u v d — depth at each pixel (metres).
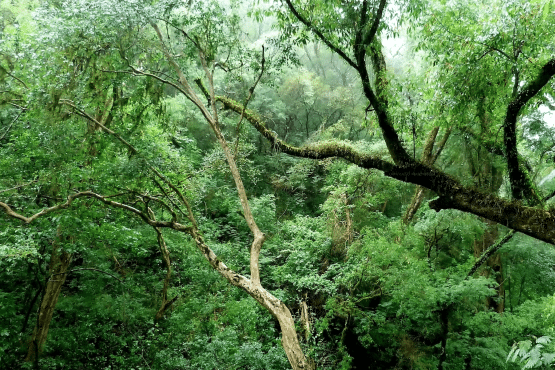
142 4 6.07
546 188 7.19
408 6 5.18
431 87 5.92
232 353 8.40
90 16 5.69
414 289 8.58
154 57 7.58
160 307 10.30
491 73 5.57
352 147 6.45
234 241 14.16
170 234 10.96
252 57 7.91
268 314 10.84
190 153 15.26
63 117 6.57
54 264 8.17
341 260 12.41
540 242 10.00
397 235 10.80
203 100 14.03
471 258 9.73
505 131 5.31
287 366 8.16
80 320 9.45
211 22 7.23
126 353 9.01
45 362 7.86
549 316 7.29
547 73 4.82
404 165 5.71
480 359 8.29
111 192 7.62
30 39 6.35
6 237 6.64
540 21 4.95
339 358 9.69
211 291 11.01
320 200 18.47
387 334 9.77
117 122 7.53
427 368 8.67
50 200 8.24
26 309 8.93
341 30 5.60
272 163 18.47
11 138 7.47
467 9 5.61
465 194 5.25
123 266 11.48
